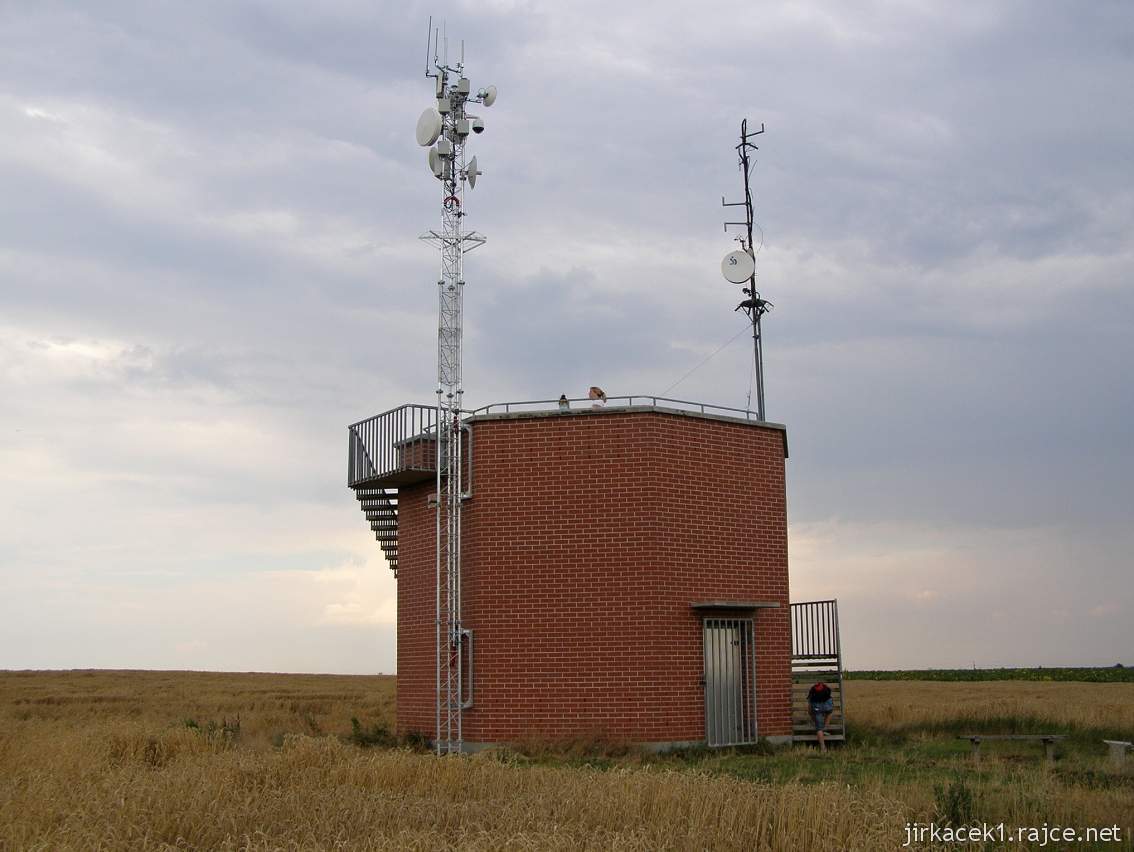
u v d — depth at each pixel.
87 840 11.40
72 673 106.06
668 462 25.62
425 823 12.66
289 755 17.52
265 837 11.42
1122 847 12.82
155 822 12.18
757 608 26.36
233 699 54.03
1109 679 83.81
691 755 23.77
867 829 12.31
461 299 27.48
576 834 12.04
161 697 55.78
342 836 11.91
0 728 23.38
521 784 15.73
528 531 25.73
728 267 31.44
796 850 11.91
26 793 13.86
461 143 28.45
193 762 17.91
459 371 27.02
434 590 27.00
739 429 27.02
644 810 13.39
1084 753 23.30
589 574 25.27
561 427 25.95
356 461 29.03
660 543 25.19
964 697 50.19
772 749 24.88
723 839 12.04
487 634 25.61
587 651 25.00
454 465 26.56
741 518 26.64
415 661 27.66
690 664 25.20
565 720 24.86
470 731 25.44
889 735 27.14
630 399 25.89
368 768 16.50
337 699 54.16
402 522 28.84
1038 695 51.97
